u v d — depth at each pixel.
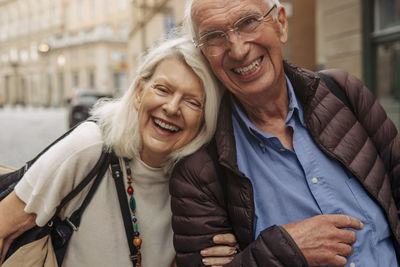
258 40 1.25
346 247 1.18
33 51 53.47
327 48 6.43
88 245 1.44
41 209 1.36
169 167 1.44
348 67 6.02
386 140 1.40
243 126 1.38
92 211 1.43
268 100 1.35
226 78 1.31
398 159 1.39
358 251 1.25
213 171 1.32
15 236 1.42
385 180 1.34
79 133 1.41
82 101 13.04
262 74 1.29
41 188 1.34
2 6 58.06
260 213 1.30
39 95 51.75
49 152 1.39
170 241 1.56
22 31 55.06
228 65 1.28
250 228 1.27
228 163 1.27
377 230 1.29
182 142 1.38
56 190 1.34
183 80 1.32
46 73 50.00
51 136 11.79
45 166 1.35
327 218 1.20
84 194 1.44
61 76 47.62
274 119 1.38
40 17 52.09
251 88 1.30
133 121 1.42
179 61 1.34
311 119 1.31
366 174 1.29
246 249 1.20
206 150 1.36
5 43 58.53
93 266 1.45
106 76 41.34
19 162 7.09
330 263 1.17
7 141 10.55
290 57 9.32
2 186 1.47
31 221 1.41
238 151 1.35
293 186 1.30
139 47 19.61
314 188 1.28
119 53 42.06
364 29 5.66
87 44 42.41
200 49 1.33
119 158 1.45
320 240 1.16
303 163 1.29
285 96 1.37
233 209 1.29
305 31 9.20
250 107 1.38
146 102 1.35
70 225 1.43
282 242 1.14
